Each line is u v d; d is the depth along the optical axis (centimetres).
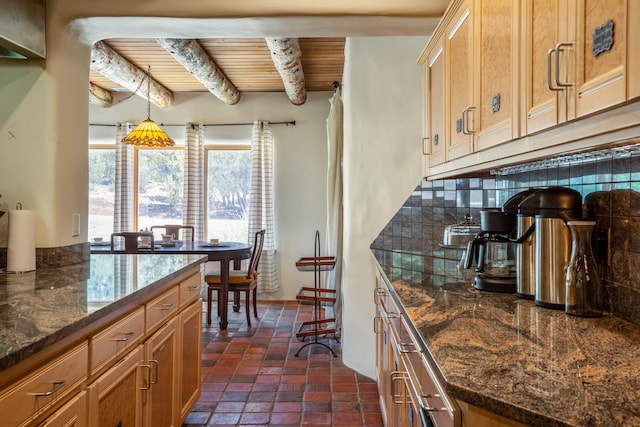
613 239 121
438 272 203
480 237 162
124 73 404
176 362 200
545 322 117
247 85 490
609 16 73
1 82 195
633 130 73
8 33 171
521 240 144
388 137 283
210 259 394
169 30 207
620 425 63
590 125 82
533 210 134
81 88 215
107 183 529
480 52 136
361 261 300
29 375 97
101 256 251
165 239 442
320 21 195
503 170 198
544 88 97
